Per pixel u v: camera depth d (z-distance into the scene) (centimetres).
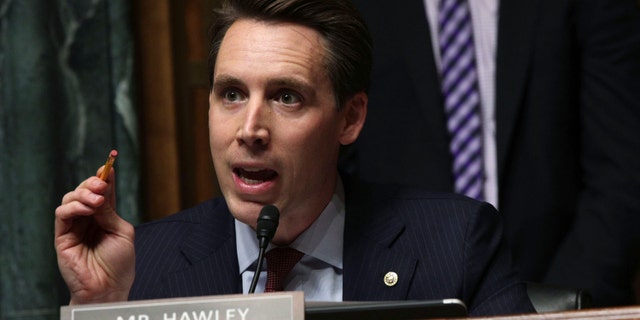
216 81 423
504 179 677
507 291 453
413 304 333
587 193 679
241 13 428
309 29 426
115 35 802
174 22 849
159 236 489
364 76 450
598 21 680
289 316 320
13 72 786
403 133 689
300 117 421
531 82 680
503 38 684
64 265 417
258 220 389
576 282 657
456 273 450
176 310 325
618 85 676
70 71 795
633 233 661
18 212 786
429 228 465
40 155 785
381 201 479
